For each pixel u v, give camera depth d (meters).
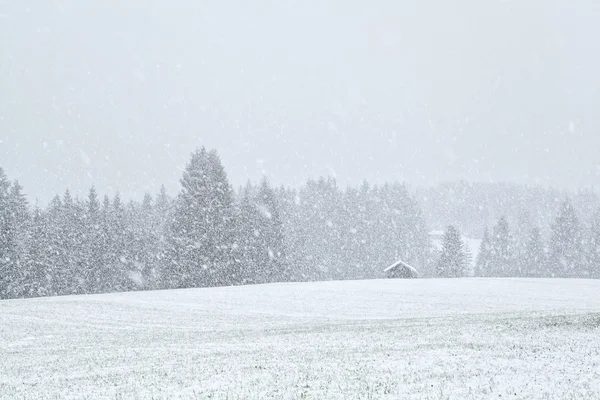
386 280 73.88
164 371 17.94
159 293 55.34
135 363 20.05
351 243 122.50
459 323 28.02
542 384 14.38
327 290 57.84
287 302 47.88
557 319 27.48
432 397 13.31
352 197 132.62
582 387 14.02
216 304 46.34
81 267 77.75
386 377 15.62
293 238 112.75
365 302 47.91
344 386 14.70
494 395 13.40
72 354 23.44
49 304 46.16
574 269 111.44
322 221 124.31
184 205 69.94
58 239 76.94
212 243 68.69
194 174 70.50
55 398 14.94
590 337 21.11
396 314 40.19
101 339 28.41
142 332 31.12
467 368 16.47
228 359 19.73
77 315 39.56
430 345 20.73
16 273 68.00
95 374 18.27
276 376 16.27
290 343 23.38
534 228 120.06
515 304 46.00
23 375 18.89
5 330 32.44
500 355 18.19
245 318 38.09
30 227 75.94
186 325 34.53
